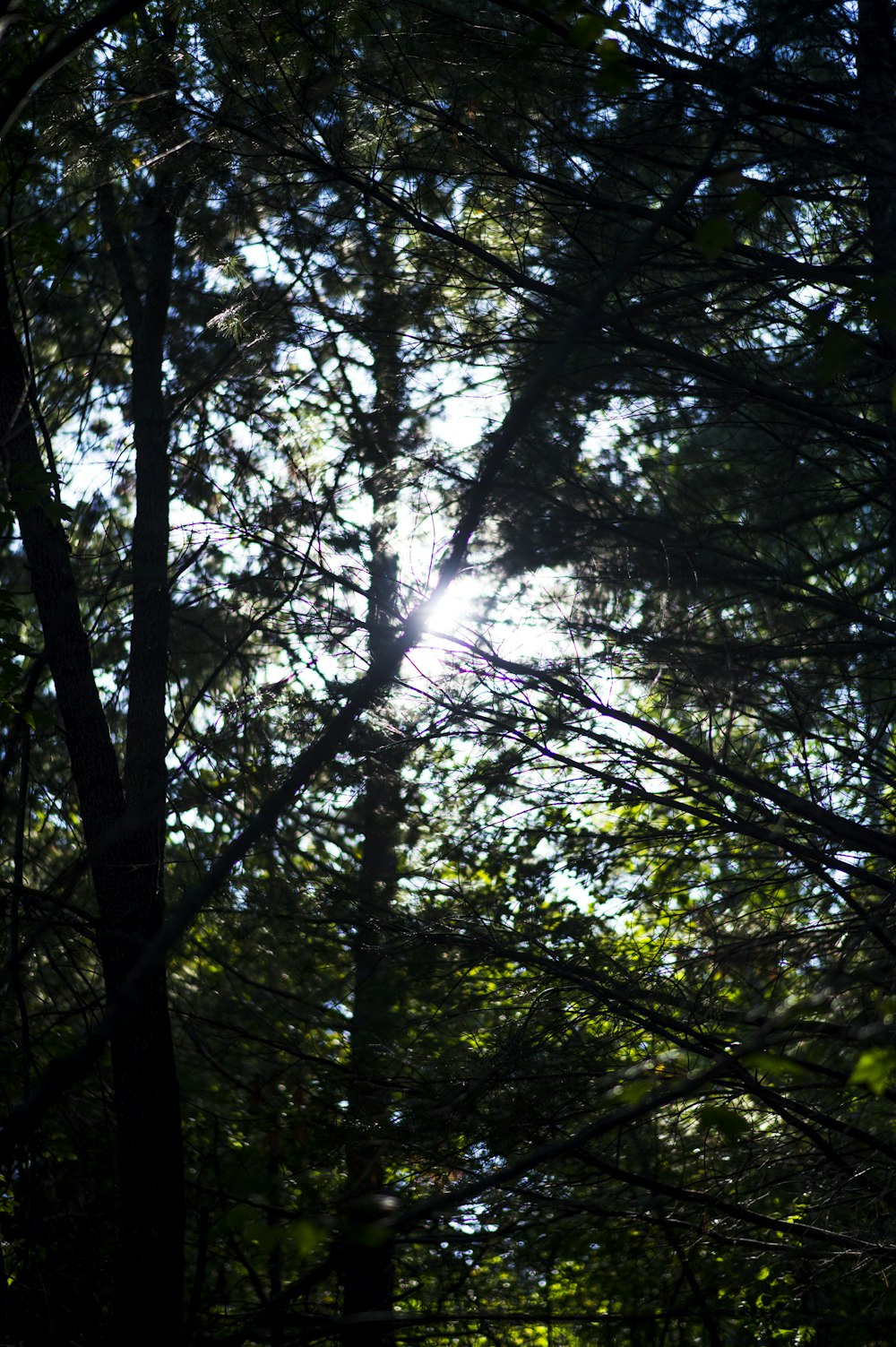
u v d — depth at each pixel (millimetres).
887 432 5840
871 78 6133
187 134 6277
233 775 7594
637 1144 7016
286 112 6113
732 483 7359
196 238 7082
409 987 7398
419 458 6820
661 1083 4059
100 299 9852
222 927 8320
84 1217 6566
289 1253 7207
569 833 7176
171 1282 6355
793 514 7430
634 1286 7336
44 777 8961
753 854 7051
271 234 7109
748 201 3791
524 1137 6336
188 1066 9039
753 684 6520
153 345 8227
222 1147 7879
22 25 5953
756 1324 7074
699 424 6875
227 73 6117
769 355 6719
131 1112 6543
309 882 7762
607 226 6188
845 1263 6359
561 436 6793
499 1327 8016
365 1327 6969
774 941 6336
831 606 6539
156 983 6742
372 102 6047
